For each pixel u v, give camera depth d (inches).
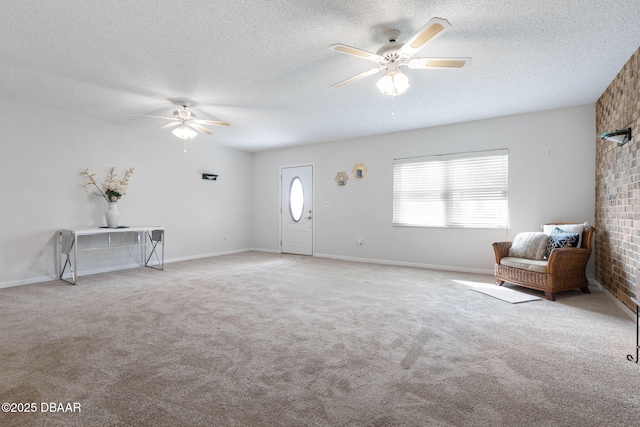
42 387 69.8
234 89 147.5
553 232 155.7
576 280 141.9
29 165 166.9
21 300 136.3
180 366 79.3
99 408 62.5
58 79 136.3
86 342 93.4
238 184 291.1
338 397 66.2
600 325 107.0
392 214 228.1
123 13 90.6
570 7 87.6
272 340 95.0
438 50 112.3
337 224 254.7
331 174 257.6
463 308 125.6
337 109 176.1
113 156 202.2
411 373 75.9
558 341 94.2
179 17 92.6
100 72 129.4
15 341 93.7
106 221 189.9
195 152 253.4
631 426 57.2
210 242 266.2
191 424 57.7
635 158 112.3
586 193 167.9
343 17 92.7
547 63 121.6
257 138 248.2
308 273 195.0
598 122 159.9
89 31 99.7
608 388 69.5
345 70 127.9
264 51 112.6
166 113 183.9
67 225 181.5
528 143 181.6
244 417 59.8
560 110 173.6
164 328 104.3
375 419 59.1
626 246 120.7
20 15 91.0
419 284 166.1
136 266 214.7
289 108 174.6
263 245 299.4
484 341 94.3
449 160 205.5
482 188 194.7
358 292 150.1
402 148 223.9
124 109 176.9
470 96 156.2
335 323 109.2
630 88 116.9
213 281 173.0
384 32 100.5
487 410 61.8
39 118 170.1
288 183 282.7
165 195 232.5
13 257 161.9
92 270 192.7
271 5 87.0
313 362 81.4
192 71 128.6
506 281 157.8
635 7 87.3
